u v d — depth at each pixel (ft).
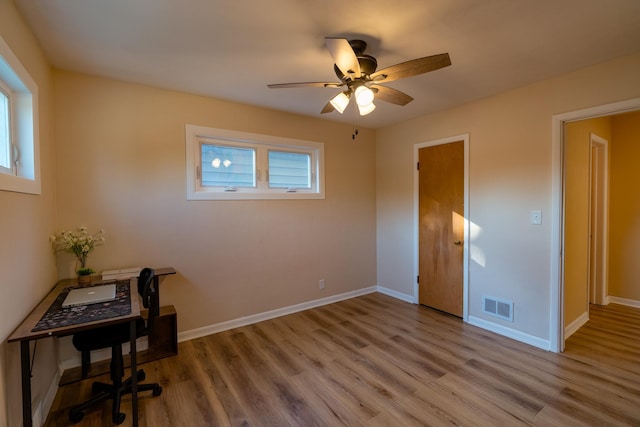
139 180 9.14
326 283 13.37
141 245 9.20
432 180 12.37
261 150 11.62
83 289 7.09
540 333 9.25
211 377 7.87
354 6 5.54
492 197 10.32
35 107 6.40
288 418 6.39
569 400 6.77
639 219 12.43
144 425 6.20
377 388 7.34
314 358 8.77
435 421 6.21
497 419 6.23
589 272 12.17
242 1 5.38
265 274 11.64
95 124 8.51
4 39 4.95
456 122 11.34
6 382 4.85
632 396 6.88
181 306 9.94
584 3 5.49
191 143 9.93
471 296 11.09
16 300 5.27
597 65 7.98
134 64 7.80
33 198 6.20
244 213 11.09
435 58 5.72
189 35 6.49
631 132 12.50
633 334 10.06
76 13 5.69
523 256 9.57
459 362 8.45
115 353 6.79
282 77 8.66
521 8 5.62
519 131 9.57
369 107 6.50
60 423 6.29
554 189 8.83
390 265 14.44
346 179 13.88
